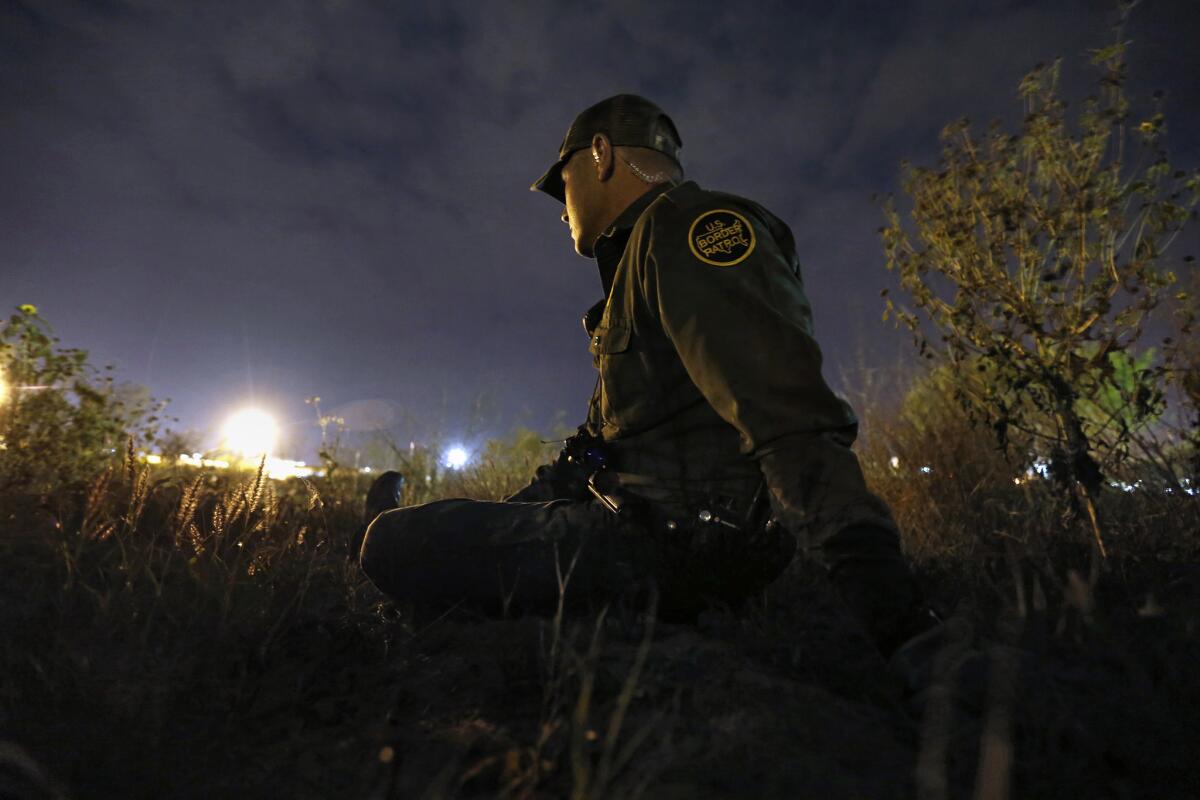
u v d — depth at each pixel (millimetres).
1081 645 1498
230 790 1205
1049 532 2707
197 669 1624
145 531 2816
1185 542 2598
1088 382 2820
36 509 2869
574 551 1886
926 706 1278
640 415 1868
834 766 1194
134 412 4281
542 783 1155
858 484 1473
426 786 1186
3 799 1133
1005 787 1106
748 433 1551
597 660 1528
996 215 2848
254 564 2137
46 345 3820
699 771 1161
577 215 2266
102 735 1350
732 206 1811
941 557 2838
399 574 2033
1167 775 1182
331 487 4348
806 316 1688
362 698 1556
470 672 1608
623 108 2201
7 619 1819
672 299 1688
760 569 1847
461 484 5305
